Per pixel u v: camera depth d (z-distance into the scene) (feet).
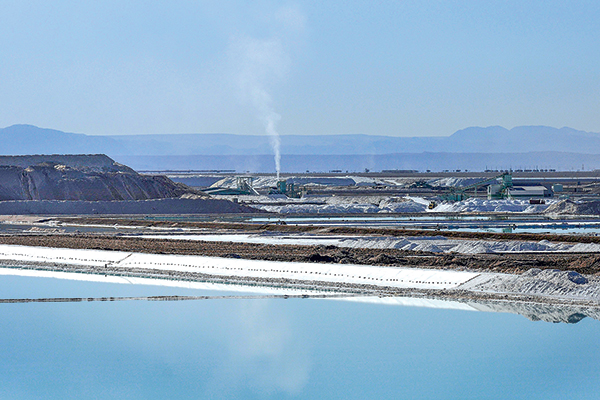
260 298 239.71
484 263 274.36
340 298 236.63
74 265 312.91
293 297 239.91
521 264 266.98
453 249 331.16
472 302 226.58
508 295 231.50
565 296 226.38
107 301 240.12
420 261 284.20
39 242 373.81
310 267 282.15
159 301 238.68
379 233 399.24
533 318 207.00
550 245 333.42
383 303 228.22
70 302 239.91
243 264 294.46
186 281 275.80
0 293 255.70
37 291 258.37
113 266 308.81
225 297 241.96
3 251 350.64
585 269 258.37
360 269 273.95
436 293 238.48
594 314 209.56
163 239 376.89
